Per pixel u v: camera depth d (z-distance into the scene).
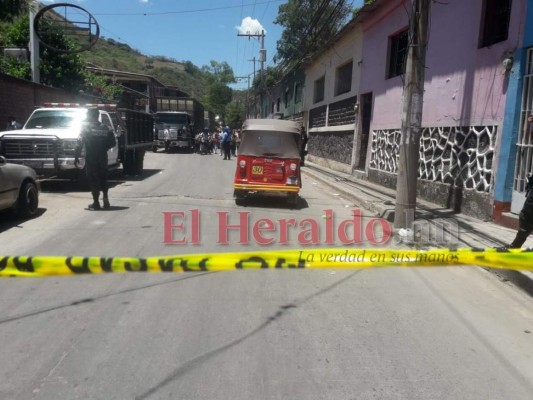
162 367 3.52
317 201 12.27
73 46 23.27
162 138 34.03
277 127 11.00
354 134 18.56
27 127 13.09
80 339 3.95
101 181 9.88
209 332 4.12
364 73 17.56
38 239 7.26
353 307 4.81
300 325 4.32
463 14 10.20
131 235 7.61
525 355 3.87
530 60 8.03
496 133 8.85
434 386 3.36
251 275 5.72
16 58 21.31
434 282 5.69
